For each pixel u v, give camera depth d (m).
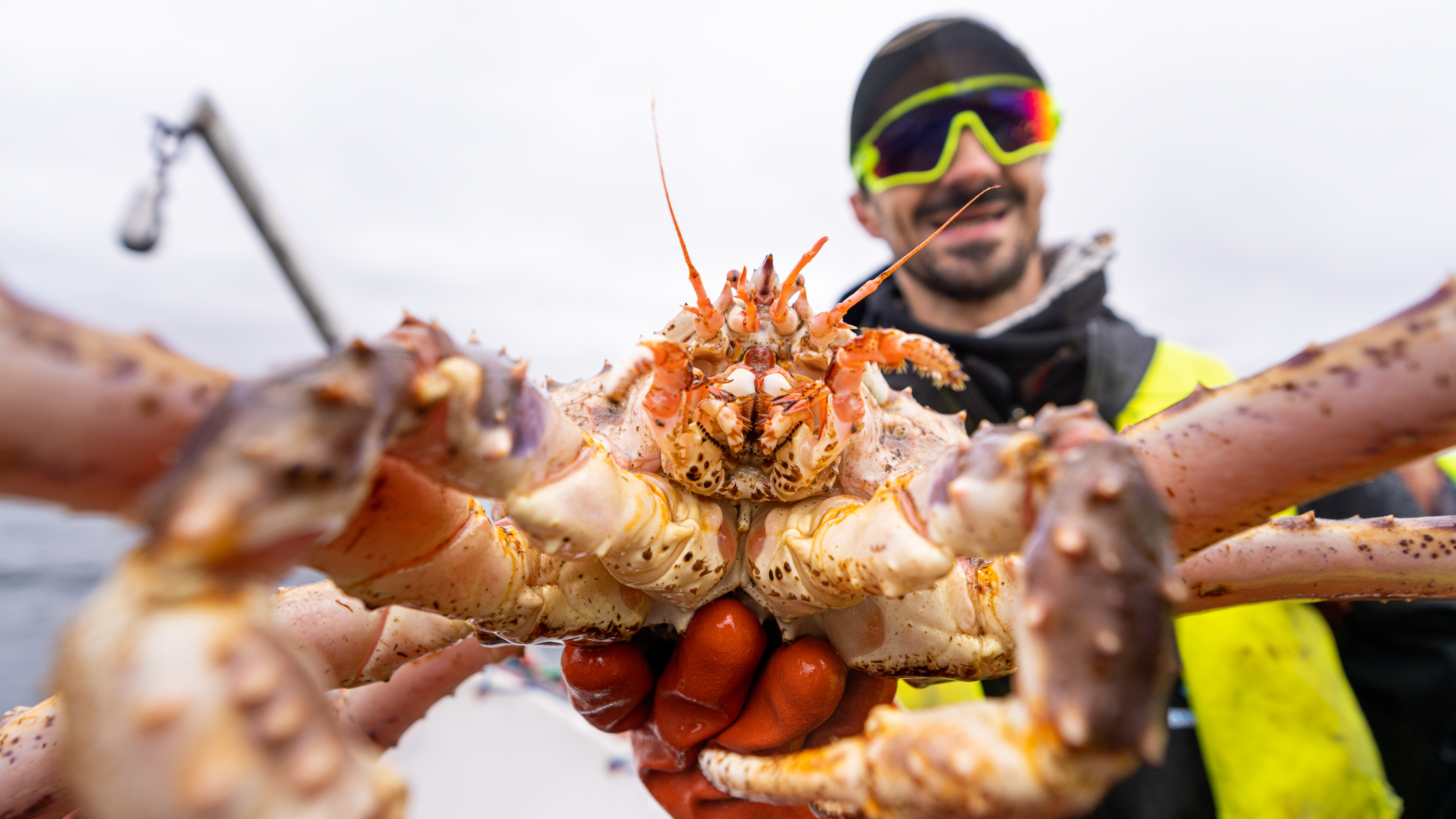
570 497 0.22
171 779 0.12
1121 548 0.14
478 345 0.22
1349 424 0.21
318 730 0.13
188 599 0.13
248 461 0.13
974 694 0.50
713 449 0.26
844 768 0.18
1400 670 0.47
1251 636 0.47
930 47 0.56
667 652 0.34
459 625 0.33
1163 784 0.46
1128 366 0.54
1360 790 0.44
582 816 0.62
